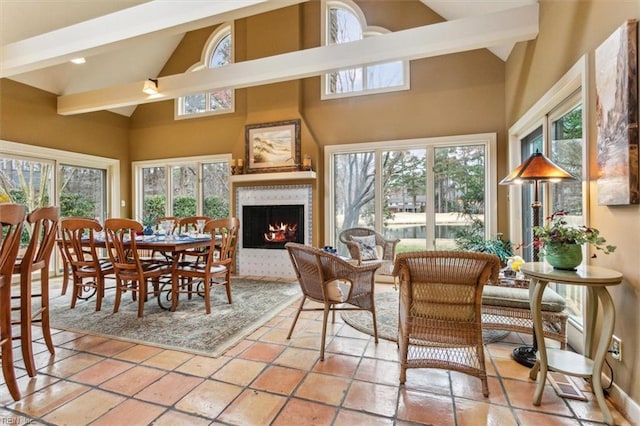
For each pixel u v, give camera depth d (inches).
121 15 127.0
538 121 128.4
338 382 76.7
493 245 153.2
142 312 122.7
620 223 69.7
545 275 67.2
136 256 122.3
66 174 216.5
